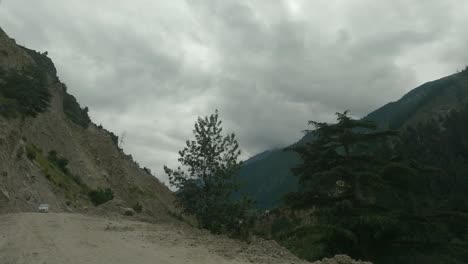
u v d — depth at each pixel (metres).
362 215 24.19
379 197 26.00
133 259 9.62
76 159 84.94
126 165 109.81
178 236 14.83
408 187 26.69
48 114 83.88
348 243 24.83
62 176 69.88
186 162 19.33
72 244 12.36
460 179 49.47
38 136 75.06
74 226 18.97
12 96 69.88
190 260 9.47
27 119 71.81
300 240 24.81
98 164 95.94
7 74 73.19
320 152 28.77
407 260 24.28
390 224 23.48
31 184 49.88
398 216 24.86
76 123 103.94
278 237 25.38
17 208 41.16
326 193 27.98
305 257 23.28
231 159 19.30
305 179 29.39
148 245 12.20
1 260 9.72
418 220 25.48
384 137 28.81
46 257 9.93
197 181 19.27
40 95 77.19
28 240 13.31
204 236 15.30
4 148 46.59
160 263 9.08
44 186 54.50
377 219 23.36
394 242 25.30
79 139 97.88
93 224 20.86
